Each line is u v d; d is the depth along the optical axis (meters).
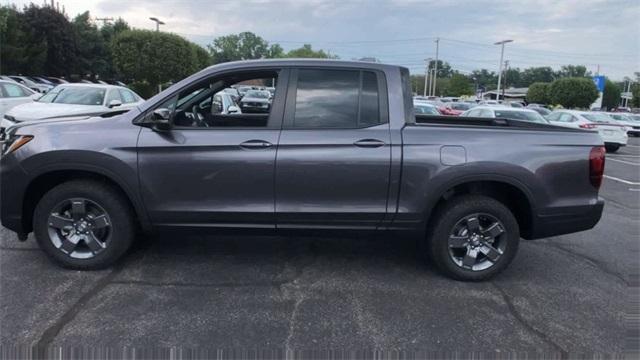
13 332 3.35
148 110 4.27
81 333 3.37
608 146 18.88
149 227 4.31
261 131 4.18
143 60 40.91
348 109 4.24
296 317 3.67
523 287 4.36
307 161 4.14
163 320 3.57
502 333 3.53
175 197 4.23
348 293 4.11
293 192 4.20
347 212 4.23
